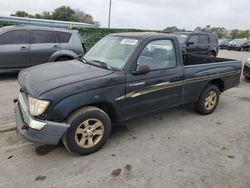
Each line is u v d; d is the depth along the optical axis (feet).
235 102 21.13
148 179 10.07
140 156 11.72
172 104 14.74
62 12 197.67
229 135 14.38
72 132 10.82
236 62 18.66
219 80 17.69
